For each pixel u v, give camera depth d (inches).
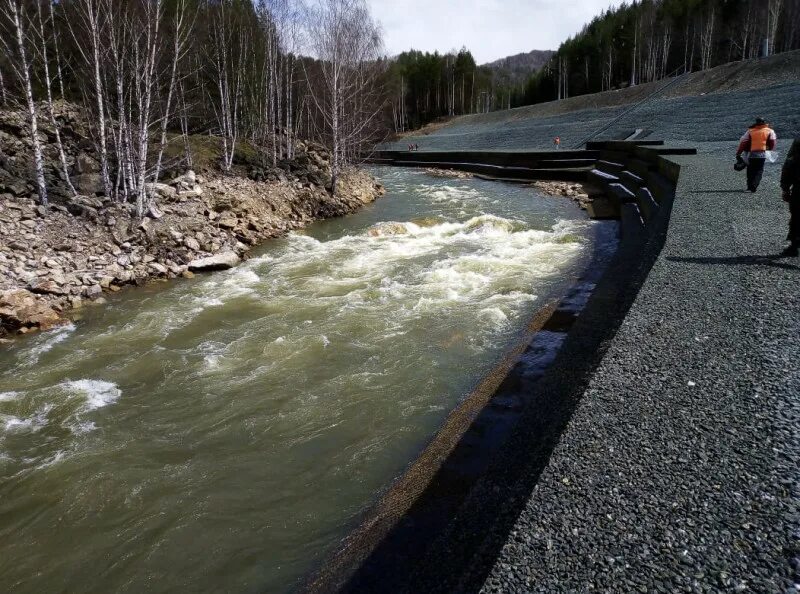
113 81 766.5
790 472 110.3
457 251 516.1
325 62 906.7
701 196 405.4
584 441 126.5
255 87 1071.0
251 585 151.9
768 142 393.1
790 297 200.8
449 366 274.7
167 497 190.2
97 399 259.8
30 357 306.8
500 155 1412.4
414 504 171.9
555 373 210.7
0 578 159.6
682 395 142.6
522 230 606.2
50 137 663.1
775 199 375.9
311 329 332.5
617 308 244.1
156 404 253.3
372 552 153.4
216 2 946.7
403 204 877.2
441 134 2721.5
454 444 202.4
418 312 351.3
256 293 412.5
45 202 507.8
